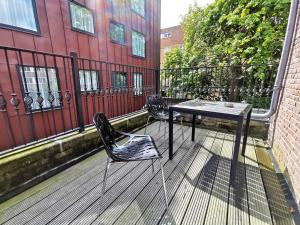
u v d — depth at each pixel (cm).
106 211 122
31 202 132
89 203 131
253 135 277
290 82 196
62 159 181
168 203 130
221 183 156
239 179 163
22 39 280
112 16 452
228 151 224
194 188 149
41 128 322
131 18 521
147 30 607
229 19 403
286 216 119
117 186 151
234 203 131
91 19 396
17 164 143
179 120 353
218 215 119
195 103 209
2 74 264
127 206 127
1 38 257
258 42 388
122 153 139
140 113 335
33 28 293
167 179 162
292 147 161
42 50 309
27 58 291
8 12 262
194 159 203
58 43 334
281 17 363
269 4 352
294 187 143
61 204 130
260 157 209
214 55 492
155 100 297
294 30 205
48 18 312
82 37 380
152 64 664
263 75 295
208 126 323
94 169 181
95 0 398
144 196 138
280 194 142
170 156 201
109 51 456
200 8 580
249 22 371
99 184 155
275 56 384
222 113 150
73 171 178
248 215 119
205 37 523
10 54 269
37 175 158
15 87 279
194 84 394
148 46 625
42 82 317
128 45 523
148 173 173
